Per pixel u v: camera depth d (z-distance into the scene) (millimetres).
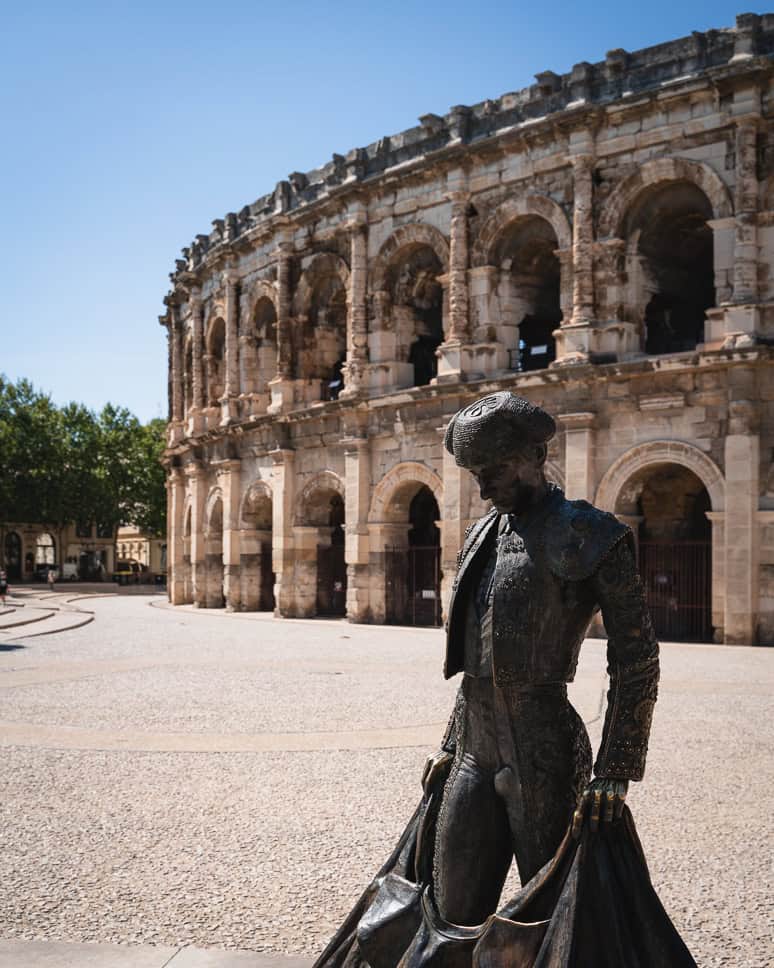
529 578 5473
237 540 57500
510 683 5473
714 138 35844
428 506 51812
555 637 5469
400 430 45219
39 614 53500
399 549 46219
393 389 46938
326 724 19141
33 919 9031
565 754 5516
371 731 18375
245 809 12891
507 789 5562
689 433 35656
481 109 43344
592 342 38219
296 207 52969
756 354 33562
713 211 35844
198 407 65125
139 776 14797
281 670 28141
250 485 56438
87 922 8977
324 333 53219
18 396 113438
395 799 13328
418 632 41719
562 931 4816
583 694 22547
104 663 30031
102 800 13383
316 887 9930
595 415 37750
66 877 10227
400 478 45469
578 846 5023
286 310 53219
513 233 42656
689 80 35750
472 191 43031
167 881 10109
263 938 8609
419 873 5953
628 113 37656
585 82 38844
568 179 39750
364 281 48062
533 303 43719
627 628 5309
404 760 15836
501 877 5758
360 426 47000
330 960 6098
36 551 125625
